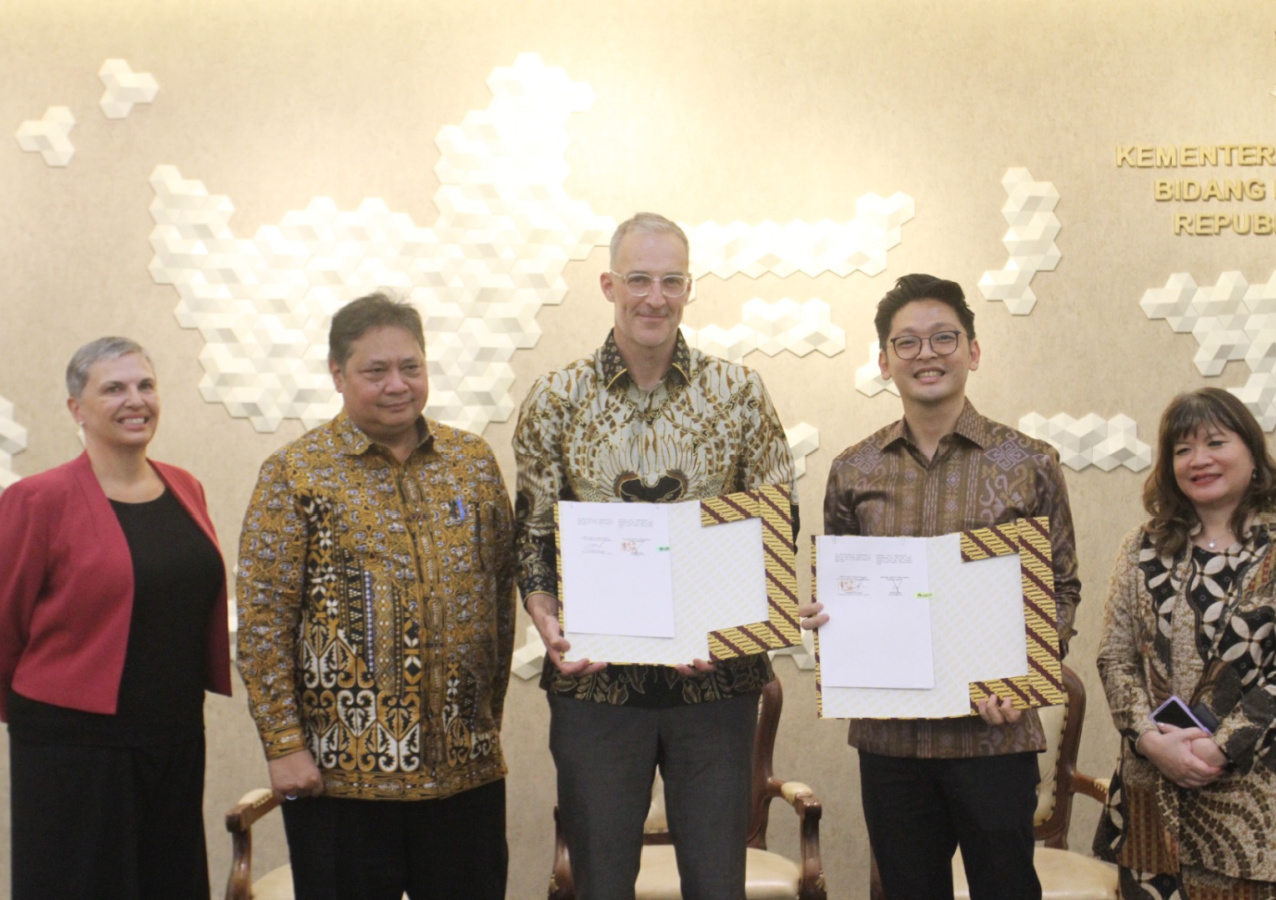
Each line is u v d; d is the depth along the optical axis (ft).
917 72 12.05
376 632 7.47
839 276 11.93
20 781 8.00
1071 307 11.90
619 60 12.10
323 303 11.91
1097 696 11.76
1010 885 7.45
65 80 11.99
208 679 8.72
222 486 11.84
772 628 7.32
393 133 12.03
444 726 7.58
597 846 7.44
